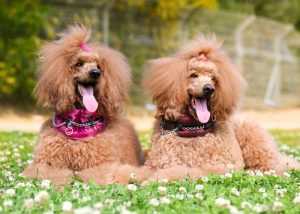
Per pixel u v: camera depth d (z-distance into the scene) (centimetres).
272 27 2631
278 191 493
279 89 2738
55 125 596
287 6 3444
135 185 524
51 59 603
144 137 1124
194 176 563
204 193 473
